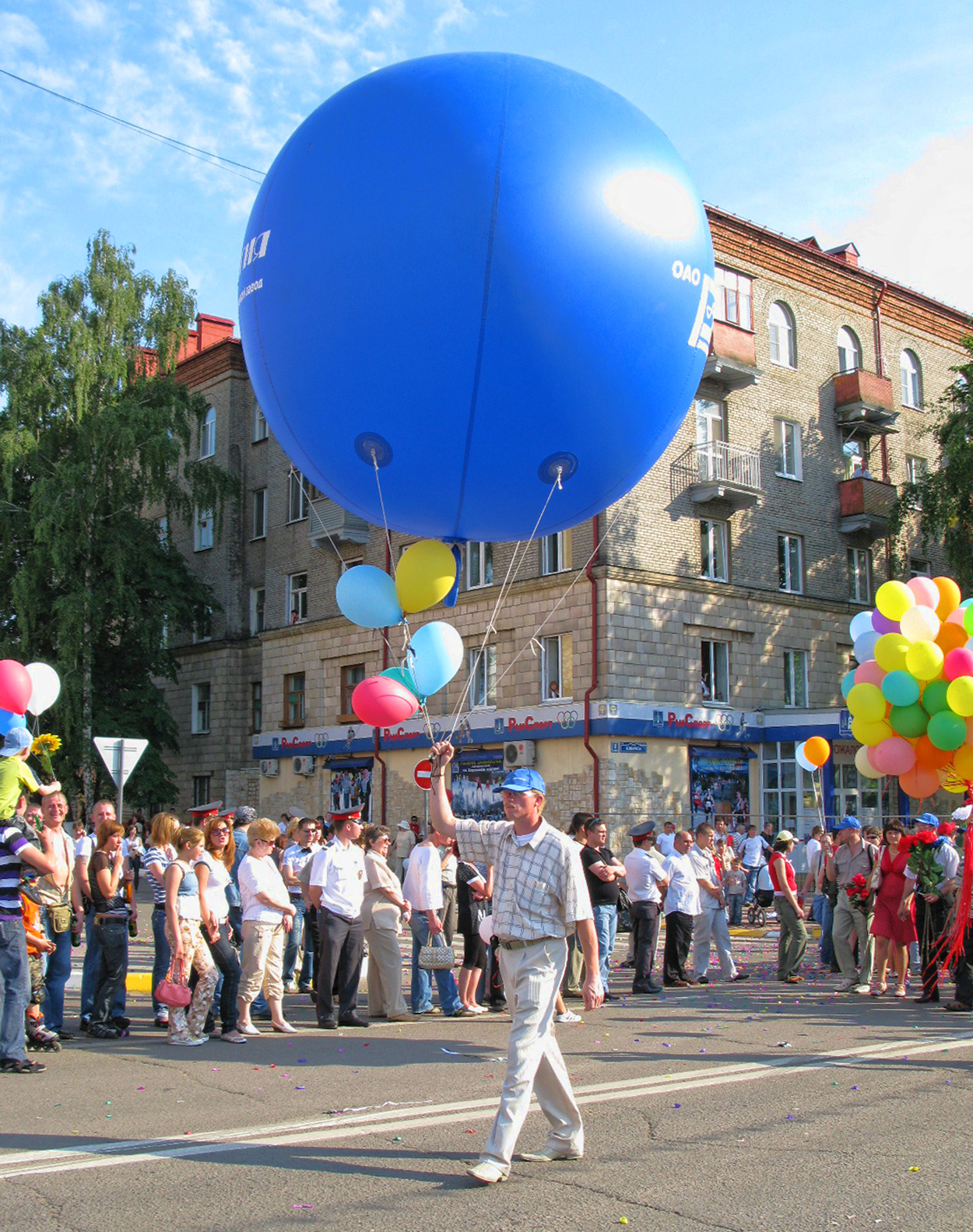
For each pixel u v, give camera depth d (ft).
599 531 80.38
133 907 31.96
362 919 33.81
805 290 98.94
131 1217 14.48
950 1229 14.07
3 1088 23.03
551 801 80.74
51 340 96.68
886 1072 24.23
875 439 103.09
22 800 27.37
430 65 24.66
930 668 34.63
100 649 105.19
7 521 95.96
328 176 23.76
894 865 37.58
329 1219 14.40
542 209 22.77
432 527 27.30
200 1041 29.07
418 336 23.06
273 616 110.73
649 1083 23.02
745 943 61.00
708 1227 14.08
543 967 16.85
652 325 24.26
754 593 89.30
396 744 92.94
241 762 113.70
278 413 26.61
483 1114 20.47
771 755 87.10
